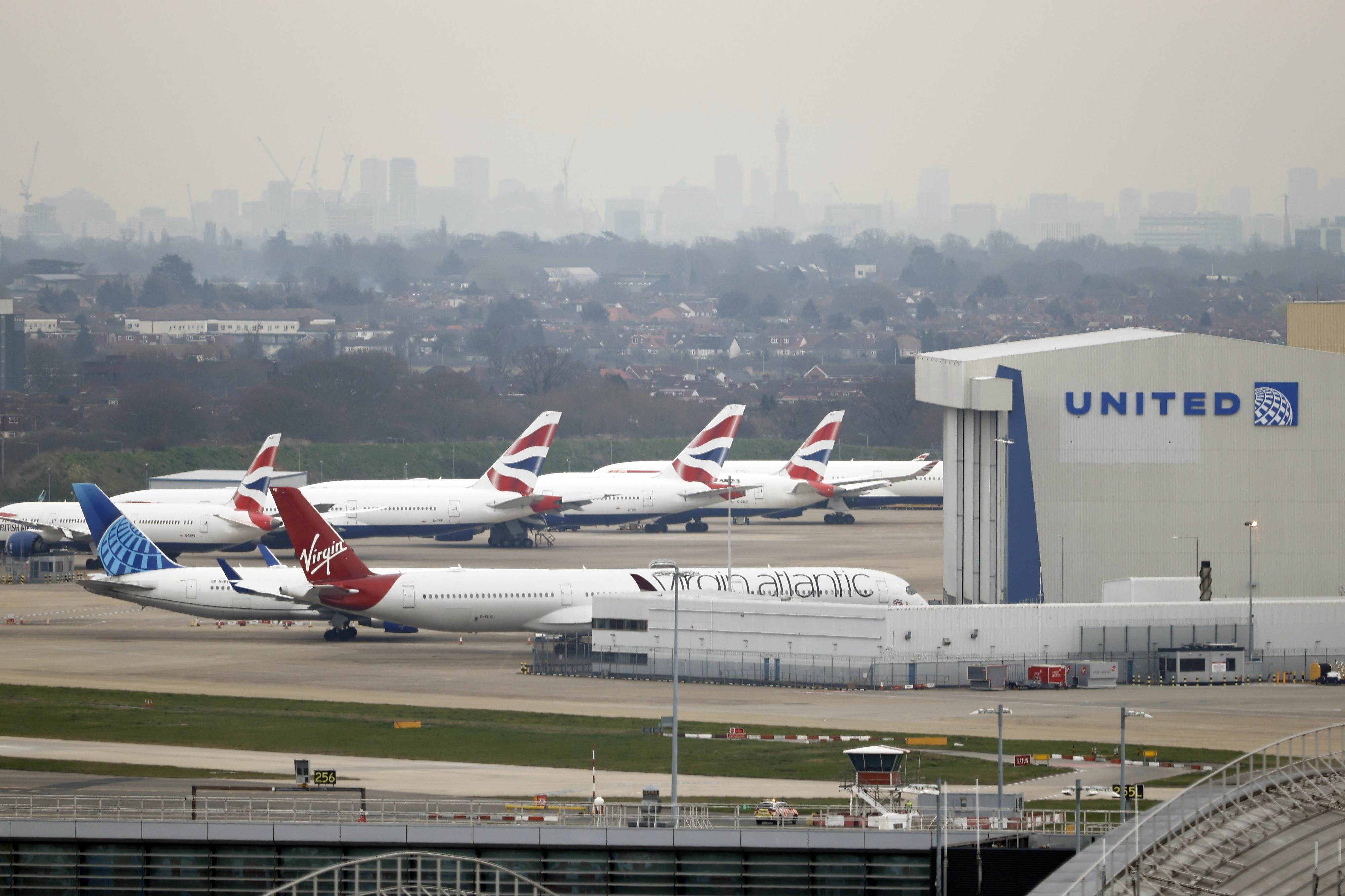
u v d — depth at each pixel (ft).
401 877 604.49
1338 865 496.64
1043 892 521.24
